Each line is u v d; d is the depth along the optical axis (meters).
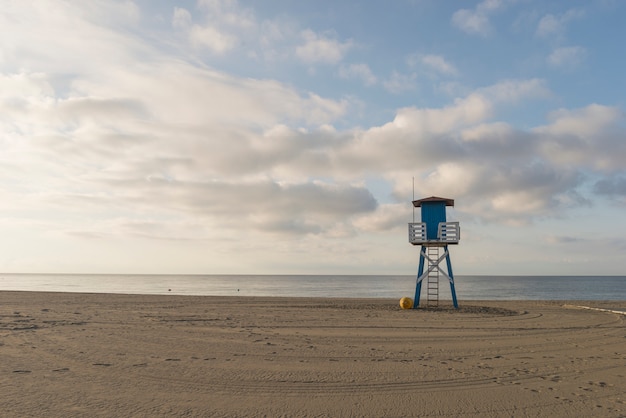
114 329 18.03
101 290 82.81
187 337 16.05
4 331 17.00
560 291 96.81
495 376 10.38
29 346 13.83
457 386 9.46
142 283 148.25
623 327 20.47
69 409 7.70
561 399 8.54
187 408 7.86
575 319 24.05
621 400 8.48
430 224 31.59
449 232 30.84
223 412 7.66
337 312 26.77
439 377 10.24
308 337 16.42
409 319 23.20
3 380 9.61
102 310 26.67
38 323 19.64
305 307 30.41
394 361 12.08
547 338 16.78
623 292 92.44
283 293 80.19
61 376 10.04
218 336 16.39
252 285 132.75
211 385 9.42
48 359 11.91
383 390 9.12
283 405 8.08
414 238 31.25
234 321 21.36
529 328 19.83
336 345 14.68
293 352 13.30
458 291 95.12
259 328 18.84
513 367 11.41
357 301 37.47
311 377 10.17
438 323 21.44
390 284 149.62
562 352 13.75
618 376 10.48
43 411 7.56
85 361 11.69
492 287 122.44
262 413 7.62
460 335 17.44
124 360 11.87
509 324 21.34
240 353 13.05
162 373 10.42
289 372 10.66
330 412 7.70
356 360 12.17
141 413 7.54
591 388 9.36
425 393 8.91
